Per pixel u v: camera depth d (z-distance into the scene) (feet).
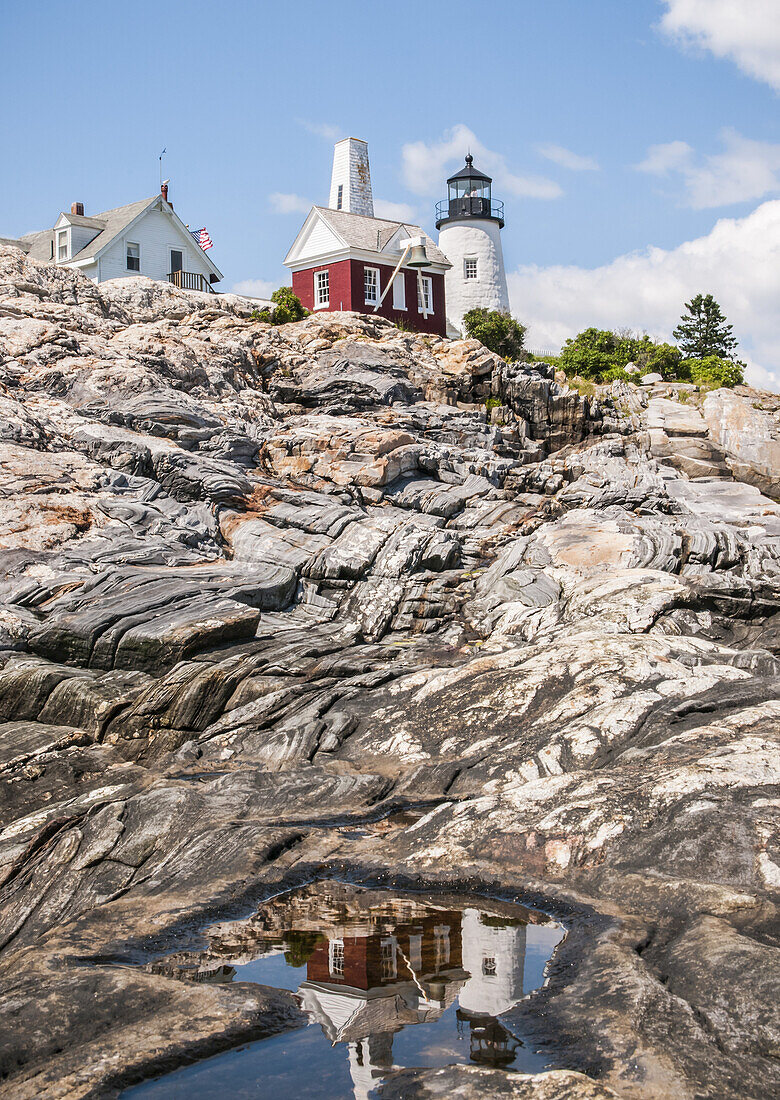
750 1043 14.83
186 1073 14.98
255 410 80.64
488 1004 17.16
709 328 219.82
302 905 22.67
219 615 46.42
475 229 172.14
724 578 54.49
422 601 54.44
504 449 85.15
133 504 57.47
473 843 24.80
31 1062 15.34
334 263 136.15
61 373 71.67
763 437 95.09
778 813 22.95
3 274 84.79
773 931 18.72
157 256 140.15
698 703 32.14
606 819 24.09
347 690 39.91
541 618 52.26
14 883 27.30
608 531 64.69
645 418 97.19
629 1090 13.71
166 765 36.45
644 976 16.85
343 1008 17.31
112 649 44.75
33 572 49.98
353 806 29.84
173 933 21.22
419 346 101.96
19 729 41.09
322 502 64.39
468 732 34.65
